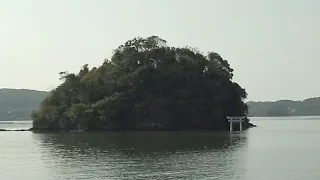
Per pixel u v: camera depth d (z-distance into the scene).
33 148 77.62
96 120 145.38
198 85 162.38
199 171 48.84
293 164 53.84
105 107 145.50
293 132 131.25
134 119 149.75
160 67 162.25
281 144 82.56
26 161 59.19
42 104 157.25
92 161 57.88
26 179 45.72
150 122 149.25
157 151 69.50
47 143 89.06
